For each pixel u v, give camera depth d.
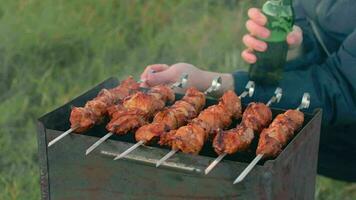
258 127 2.63
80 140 2.47
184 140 2.38
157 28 6.09
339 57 3.07
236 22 5.99
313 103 3.02
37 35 5.87
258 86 3.04
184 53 5.67
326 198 4.15
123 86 2.91
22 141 4.72
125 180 2.45
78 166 2.51
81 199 2.56
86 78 5.43
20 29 5.97
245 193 2.29
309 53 3.45
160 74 3.05
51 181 2.58
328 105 3.03
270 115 2.70
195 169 2.33
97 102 2.68
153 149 2.38
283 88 3.04
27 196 4.12
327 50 3.43
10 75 5.53
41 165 2.57
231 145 2.40
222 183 2.31
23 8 6.20
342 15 3.32
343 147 3.46
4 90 5.37
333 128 3.35
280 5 2.95
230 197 2.31
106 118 2.77
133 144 2.39
